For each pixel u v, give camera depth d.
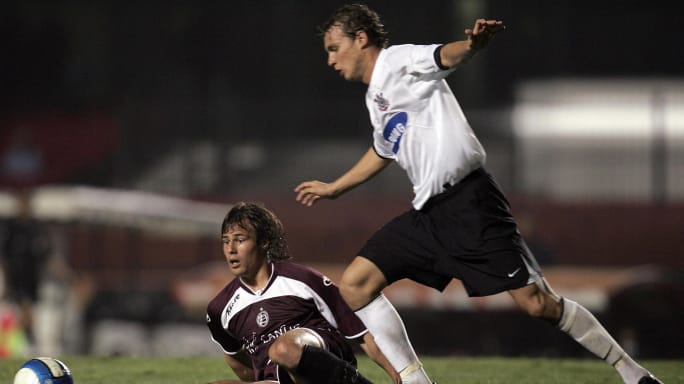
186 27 110.19
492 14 111.69
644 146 88.69
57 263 57.09
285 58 110.38
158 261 82.25
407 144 18.67
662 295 48.94
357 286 18.97
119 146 89.38
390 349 19.03
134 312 55.53
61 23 109.81
